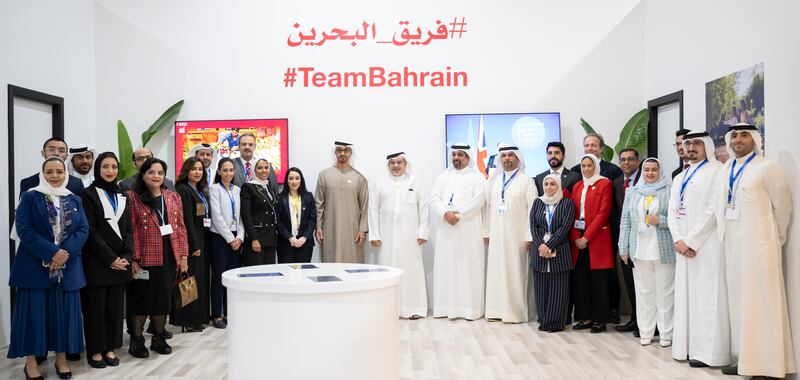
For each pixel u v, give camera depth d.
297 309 2.73
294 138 6.62
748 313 3.99
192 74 6.64
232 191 5.73
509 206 5.87
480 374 4.14
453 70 6.62
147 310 4.56
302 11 6.65
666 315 4.88
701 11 5.36
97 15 6.65
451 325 5.75
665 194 4.86
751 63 4.59
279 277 2.97
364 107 6.63
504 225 5.87
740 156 4.15
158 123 6.45
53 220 3.97
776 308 3.95
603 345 4.95
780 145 4.19
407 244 6.16
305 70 6.63
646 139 6.30
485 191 6.07
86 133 6.50
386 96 6.62
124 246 4.39
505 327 5.66
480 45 6.62
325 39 6.64
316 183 6.56
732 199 4.14
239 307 2.83
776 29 4.26
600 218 5.34
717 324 4.26
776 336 3.94
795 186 3.99
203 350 4.83
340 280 2.84
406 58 6.64
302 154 6.62
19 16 5.49
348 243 6.17
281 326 2.75
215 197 5.61
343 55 6.64
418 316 6.11
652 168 4.95
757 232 3.97
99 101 6.66
